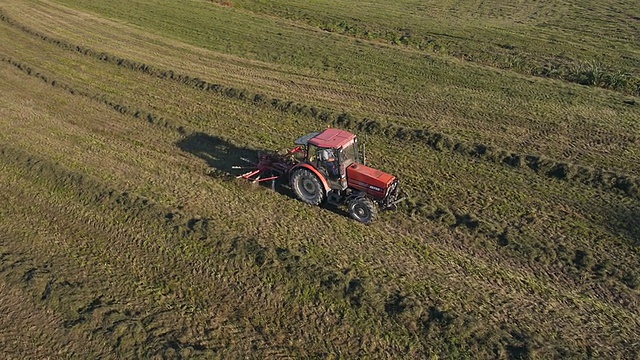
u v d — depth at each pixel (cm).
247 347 1085
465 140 1914
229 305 1188
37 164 1720
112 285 1238
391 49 2886
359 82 2477
